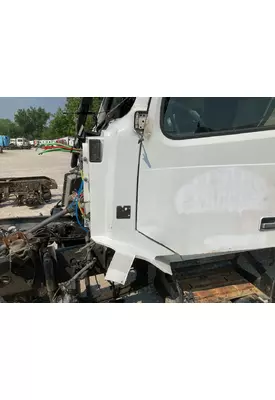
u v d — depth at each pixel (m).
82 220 3.14
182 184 2.02
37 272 2.34
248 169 2.10
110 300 2.48
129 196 1.99
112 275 1.98
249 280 2.62
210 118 2.01
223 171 2.06
